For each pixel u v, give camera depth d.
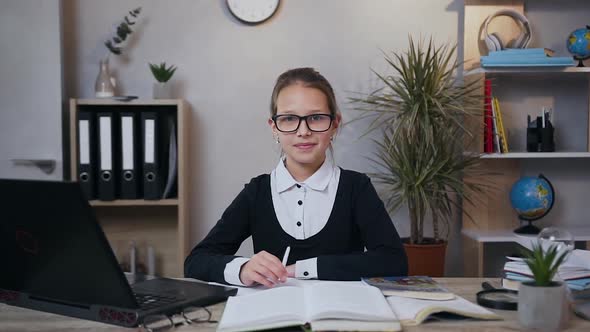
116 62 3.11
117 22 3.10
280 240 1.64
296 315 0.98
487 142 2.88
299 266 1.39
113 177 2.79
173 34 3.13
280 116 1.60
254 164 3.19
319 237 1.63
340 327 0.94
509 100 3.18
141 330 1.00
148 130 2.80
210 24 3.14
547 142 2.95
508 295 1.17
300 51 3.15
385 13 3.15
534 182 2.91
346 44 3.16
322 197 1.64
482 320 1.02
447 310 1.02
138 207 3.11
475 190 2.97
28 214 0.99
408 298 1.13
